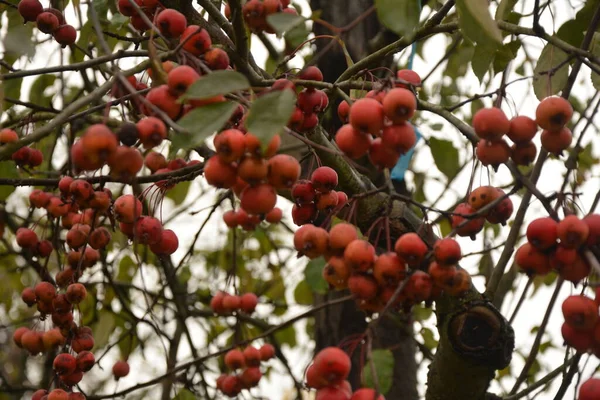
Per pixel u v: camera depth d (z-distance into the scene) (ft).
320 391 4.58
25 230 8.05
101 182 6.59
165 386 11.05
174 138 4.39
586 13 7.27
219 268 14.20
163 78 4.94
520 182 4.98
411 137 4.85
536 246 4.76
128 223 5.93
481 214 4.97
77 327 7.16
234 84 4.44
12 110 10.53
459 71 11.75
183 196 12.35
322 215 8.55
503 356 6.19
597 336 4.52
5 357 17.21
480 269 10.57
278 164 4.64
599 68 5.59
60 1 8.96
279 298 14.25
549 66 6.97
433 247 4.86
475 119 5.08
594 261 4.55
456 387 6.44
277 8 5.76
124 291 12.20
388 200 5.20
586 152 10.68
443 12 6.19
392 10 4.66
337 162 6.78
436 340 10.55
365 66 6.58
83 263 7.36
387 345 9.68
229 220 8.52
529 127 5.09
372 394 4.37
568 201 5.84
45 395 6.97
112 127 7.31
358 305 5.10
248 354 8.86
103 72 7.70
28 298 7.30
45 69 5.98
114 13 9.26
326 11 10.04
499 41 4.72
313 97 5.80
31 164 7.82
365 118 4.75
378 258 4.74
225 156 4.51
